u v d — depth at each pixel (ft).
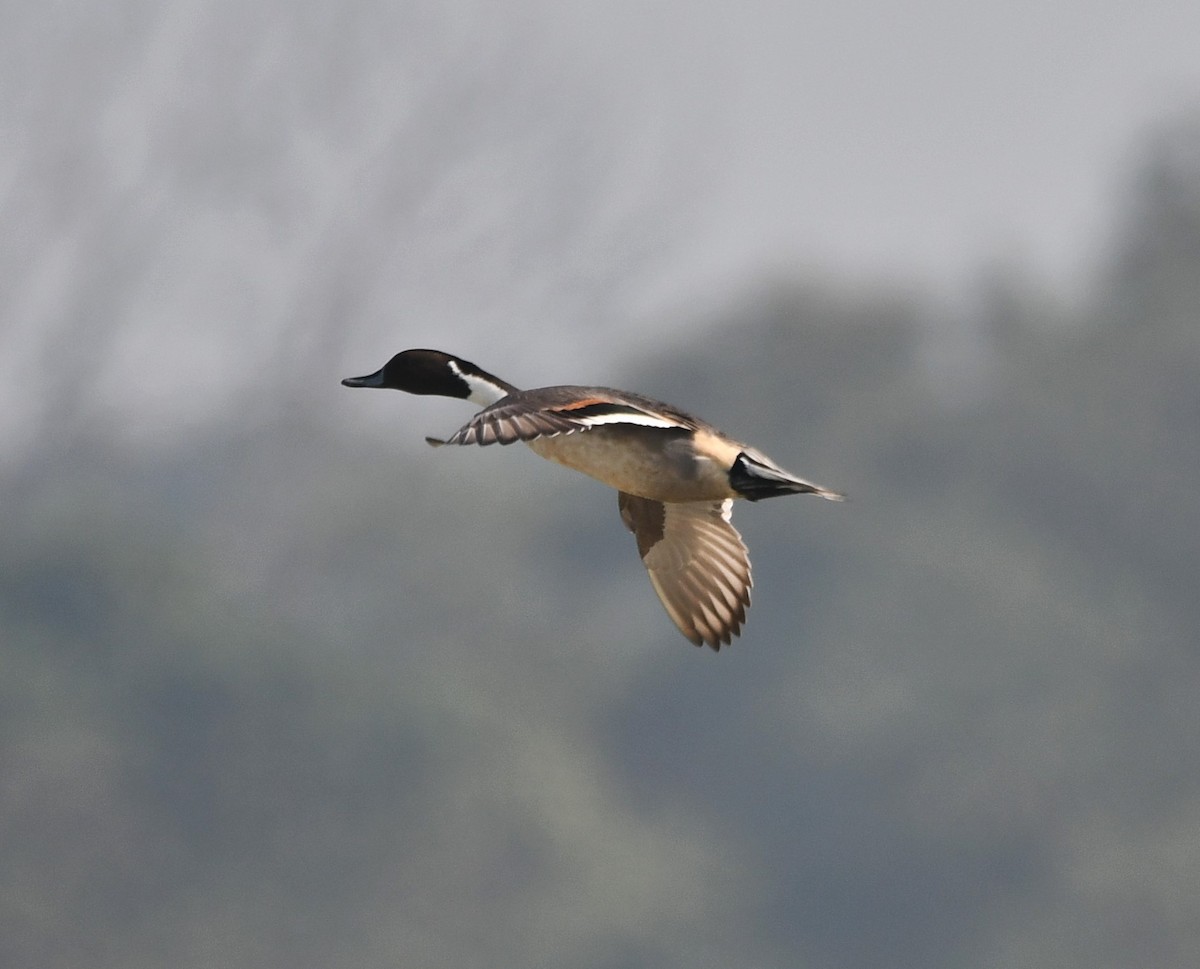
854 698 143.95
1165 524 153.38
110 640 118.73
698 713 148.15
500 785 126.11
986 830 138.00
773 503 152.05
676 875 135.13
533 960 122.52
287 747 120.37
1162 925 129.80
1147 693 144.46
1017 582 148.25
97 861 115.34
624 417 23.95
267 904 117.91
